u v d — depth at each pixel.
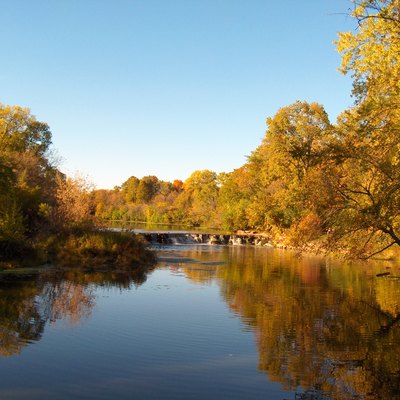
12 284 20.50
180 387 9.44
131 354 11.45
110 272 26.44
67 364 10.55
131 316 15.57
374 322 15.82
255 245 59.12
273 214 58.84
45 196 42.28
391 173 15.22
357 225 16.66
